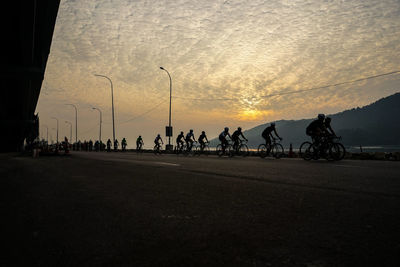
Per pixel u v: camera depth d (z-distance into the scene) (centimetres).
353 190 387
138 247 194
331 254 175
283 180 499
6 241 212
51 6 1730
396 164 865
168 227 238
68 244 203
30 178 637
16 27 1856
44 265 168
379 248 182
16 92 3619
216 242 200
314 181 481
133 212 291
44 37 2145
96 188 460
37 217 281
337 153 1097
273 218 257
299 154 1645
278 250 183
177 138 2283
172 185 468
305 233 214
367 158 1440
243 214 274
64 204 342
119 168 822
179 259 173
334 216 258
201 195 374
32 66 2470
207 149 2219
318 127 1152
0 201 369
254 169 719
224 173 630
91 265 167
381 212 268
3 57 2345
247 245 193
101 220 264
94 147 5619
